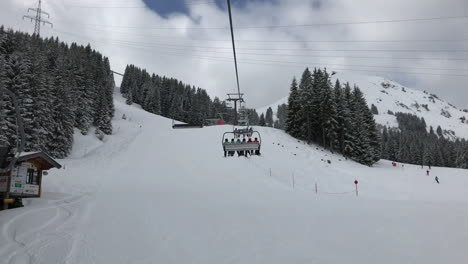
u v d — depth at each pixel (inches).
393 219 573.9
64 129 1872.5
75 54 4092.0
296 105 2608.3
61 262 338.0
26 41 2576.3
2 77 1520.7
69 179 1102.4
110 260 346.6
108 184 1052.5
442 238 434.3
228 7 266.2
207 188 1005.8
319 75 2554.1
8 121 1496.1
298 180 1339.8
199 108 5374.0
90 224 512.7
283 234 456.1
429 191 1315.2
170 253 370.6
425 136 6678.2
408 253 367.9
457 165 3887.8
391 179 1608.0
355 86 2810.0
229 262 339.0
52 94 1897.1
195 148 1908.2
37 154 727.7
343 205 765.3
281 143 2135.8
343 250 378.9
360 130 2412.6
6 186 657.0
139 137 2507.4
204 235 449.1
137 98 5738.2
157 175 1258.6
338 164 1924.2
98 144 2230.6
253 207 696.4
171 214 598.9
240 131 730.8
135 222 529.3
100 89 3174.2
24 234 438.6
